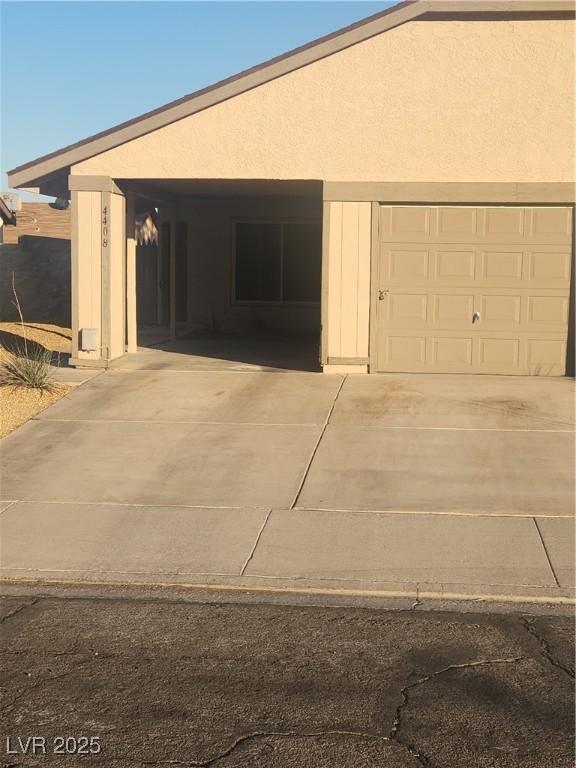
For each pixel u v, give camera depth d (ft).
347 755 14.48
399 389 43.32
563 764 14.21
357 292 47.32
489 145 46.09
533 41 45.47
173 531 26.27
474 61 45.75
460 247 47.01
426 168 46.39
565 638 19.25
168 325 73.36
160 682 17.17
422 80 46.01
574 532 25.85
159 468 32.17
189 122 47.24
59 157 48.06
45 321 73.67
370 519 27.04
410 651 18.60
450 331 47.44
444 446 34.24
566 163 45.96
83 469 32.12
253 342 63.67
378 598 21.68
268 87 46.68
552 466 31.81
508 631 19.66
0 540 25.64
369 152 46.55
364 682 17.13
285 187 55.57
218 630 19.79
